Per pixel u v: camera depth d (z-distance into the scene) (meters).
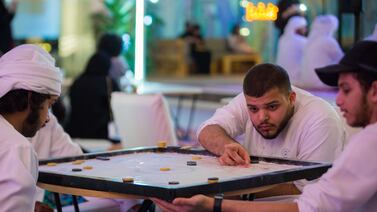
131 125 5.27
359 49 2.34
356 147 2.33
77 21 15.70
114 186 2.65
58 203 3.27
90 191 2.74
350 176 2.33
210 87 11.86
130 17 13.52
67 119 7.61
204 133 3.52
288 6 8.88
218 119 3.58
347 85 2.36
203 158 3.37
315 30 8.27
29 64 2.74
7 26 6.85
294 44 8.71
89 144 6.21
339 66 2.36
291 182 3.15
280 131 3.36
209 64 18.34
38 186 2.95
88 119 7.07
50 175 2.88
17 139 2.63
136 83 9.53
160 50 18.23
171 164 3.17
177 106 10.34
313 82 8.09
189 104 10.44
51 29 16.14
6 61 2.76
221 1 18.84
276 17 8.98
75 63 15.56
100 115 7.08
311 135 3.35
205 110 10.13
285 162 3.18
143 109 5.12
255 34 16.81
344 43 9.30
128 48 11.58
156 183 2.61
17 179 2.55
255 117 3.29
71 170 3.02
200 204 2.48
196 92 8.42
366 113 2.36
